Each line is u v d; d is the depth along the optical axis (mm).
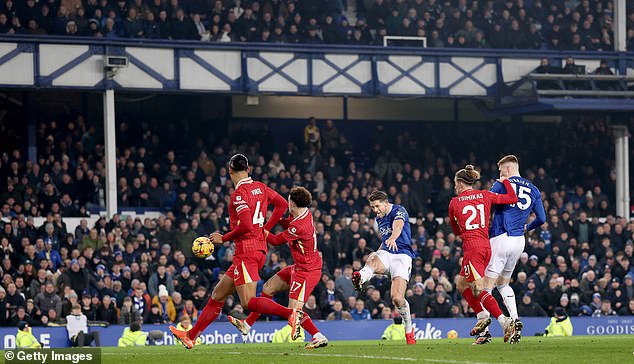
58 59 28719
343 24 33438
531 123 37750
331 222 28094
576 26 35094
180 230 26922
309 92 30938
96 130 34469
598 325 26062
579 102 31750
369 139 37469
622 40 33844
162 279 24641
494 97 32500
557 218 29828
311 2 33500
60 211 28859
